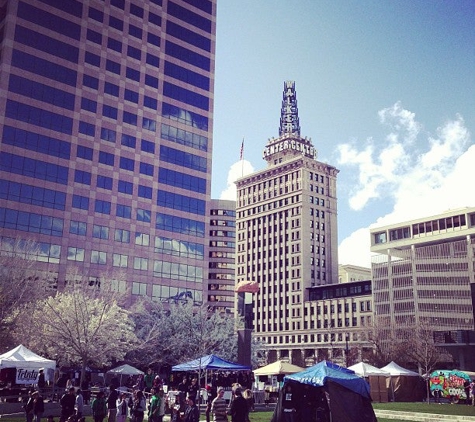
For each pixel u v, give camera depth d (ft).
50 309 169.99
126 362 206.39
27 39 251.80
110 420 79.20
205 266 294.66
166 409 105.81
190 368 119.14
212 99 322.55
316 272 541.34
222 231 538.06
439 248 409.49
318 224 557.33
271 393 147.84
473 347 308.60
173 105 302.66
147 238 274.98
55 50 260.83
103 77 276.41
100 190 263.90
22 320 165.78
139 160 281.54
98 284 250.37
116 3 289.12
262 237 586.45
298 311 526.98
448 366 332.39
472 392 143.95
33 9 256.11
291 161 570.46
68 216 250.16
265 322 557.33
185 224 292.20
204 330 216.33
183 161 299.99
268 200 589.32
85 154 262.47
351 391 64.80
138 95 288.51
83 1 275.59
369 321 411.95
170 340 209.67
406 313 417.28
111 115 275.59
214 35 334.44
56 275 239.71
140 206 276.41
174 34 312.91
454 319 388.37
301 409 66.08
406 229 441.68
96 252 255.50
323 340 496.23
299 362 507.71
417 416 105.29
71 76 264.52
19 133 241.96
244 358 161.38
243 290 254.27
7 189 233.76
